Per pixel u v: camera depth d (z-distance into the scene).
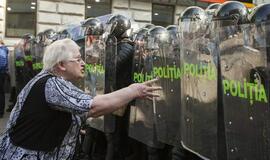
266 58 2.38
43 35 7.68
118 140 5.05
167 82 3.80
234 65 2.64
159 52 3.94
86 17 17.58
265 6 2.48
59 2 16.88
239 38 2.59
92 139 5.69
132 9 18.12
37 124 2.64
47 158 2.63
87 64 5.32
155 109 3.99
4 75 10.55
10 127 2.74
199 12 3.19
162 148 4.21
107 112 2.65
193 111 3.18
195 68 3.13
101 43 4.98
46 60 2.80
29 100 2.67
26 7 17.17
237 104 2.63
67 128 2.70
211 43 2.91
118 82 4.83
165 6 18.95
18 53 9.23
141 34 4.53
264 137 2.41
